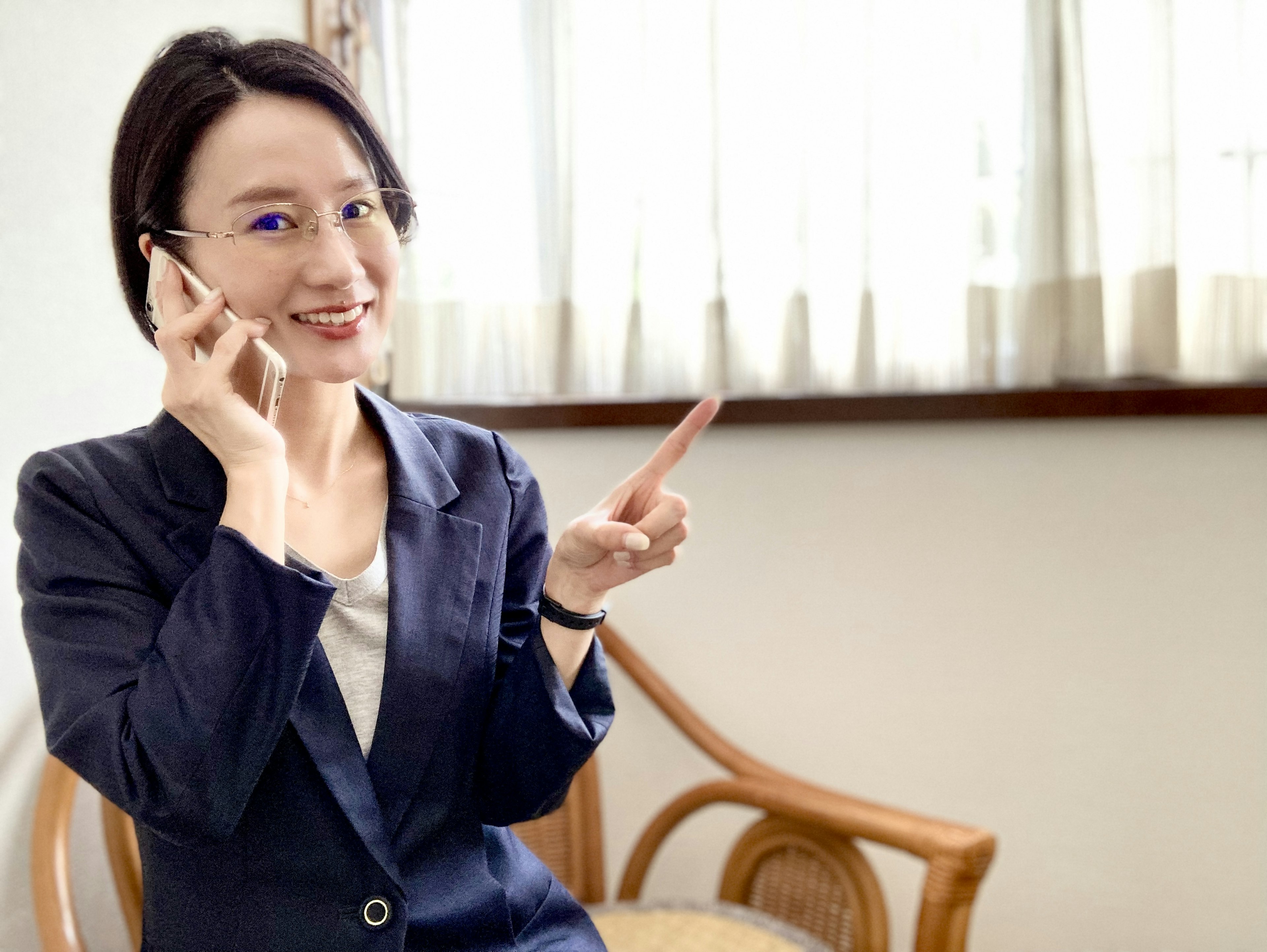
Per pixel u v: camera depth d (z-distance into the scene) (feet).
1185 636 6.12
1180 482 6.07
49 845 3.92
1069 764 6.25
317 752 2.73
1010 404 6.03
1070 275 6.22
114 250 3.05
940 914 4.25
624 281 6.46
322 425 3.02
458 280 6.42
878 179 6.27
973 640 6.28
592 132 6.40
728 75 6.30
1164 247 6.09
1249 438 5.99
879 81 6.24
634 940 4.85
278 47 2.83
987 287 6.26
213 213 2.78
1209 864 6.18
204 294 2.81
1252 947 6.17
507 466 3.40
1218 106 6.09
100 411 4.53
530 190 6.43
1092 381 6.23
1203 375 6.21
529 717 3.00
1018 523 6.21
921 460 6.24
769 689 6.39
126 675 2.59
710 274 6.38
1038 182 6.16
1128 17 6.09
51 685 2.63
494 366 6.48
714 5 6.25
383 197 2.93
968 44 6.19
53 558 2.73
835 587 6.33
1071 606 6.20
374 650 2.93
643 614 6.40
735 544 6.35
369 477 3.15
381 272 2.91
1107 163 6.21
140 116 2.83
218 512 2.84
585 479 6.34
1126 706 6.19
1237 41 6.02
